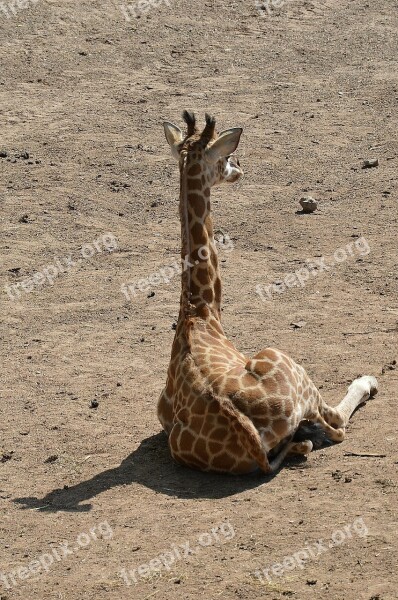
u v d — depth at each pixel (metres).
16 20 26.77
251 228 16.47
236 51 26.39
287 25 28.45
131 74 24.52
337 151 19.92
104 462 9.83
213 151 9.93
